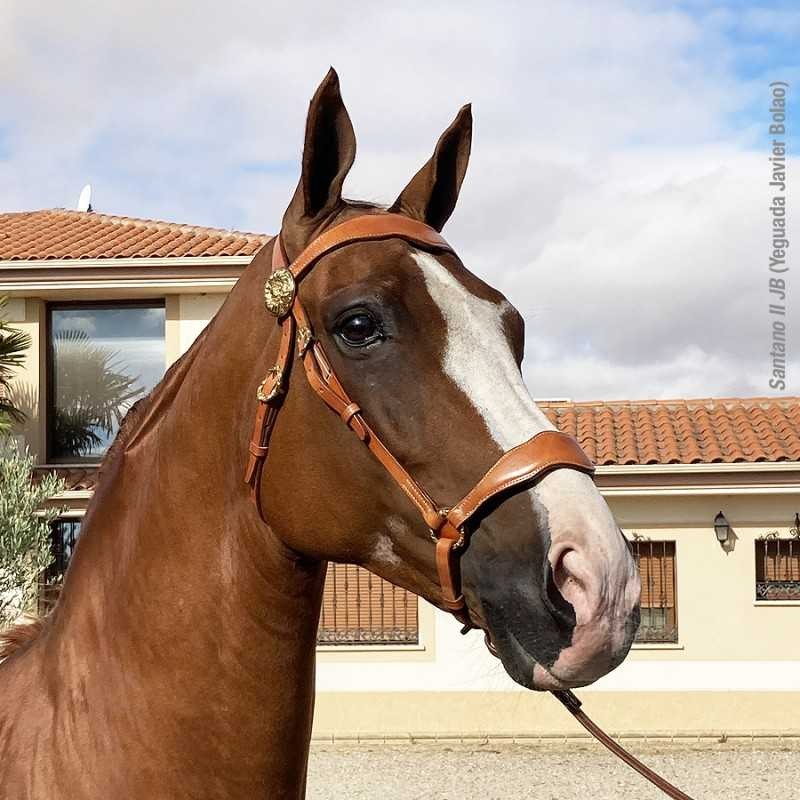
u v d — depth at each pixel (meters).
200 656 2.21
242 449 2.21
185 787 2.19
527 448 1.93
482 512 1.94
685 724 14.49
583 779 12.14
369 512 2.08
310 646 2.29
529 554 1.88
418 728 14.59
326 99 2.19
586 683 1.86
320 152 2.19
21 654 2.55
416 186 2.29
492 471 1.93
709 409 16.80
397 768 12.80
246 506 2.22
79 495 14.26
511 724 14.55
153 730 2.21
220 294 15.59
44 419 15.52
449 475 1.97
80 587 2.43
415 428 2.00
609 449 15.01
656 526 14.79
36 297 15.49
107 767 2.22
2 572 10.99
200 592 2.23
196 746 2.20
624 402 17.39
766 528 14.65
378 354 2.03
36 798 2.24
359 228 2.13
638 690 14.59
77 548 2.52
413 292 2.04
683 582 14.69
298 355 2.11
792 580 14.69
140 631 2.27
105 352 15.83
